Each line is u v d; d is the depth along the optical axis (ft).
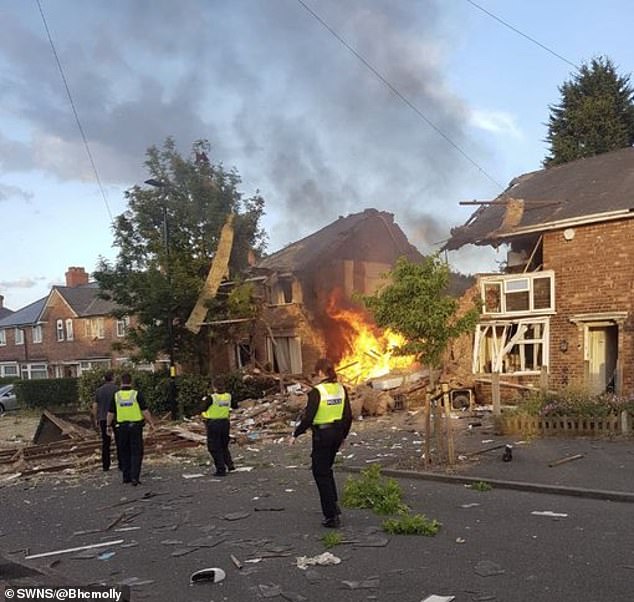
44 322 159.12
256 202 89.35
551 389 58.75
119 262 83.10
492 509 26.81
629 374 58.03
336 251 98.78
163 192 82.07
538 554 20.52
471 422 54.34
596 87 135.85
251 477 37.96
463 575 18.97
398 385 72.28
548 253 64.64
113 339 143.64
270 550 22.50
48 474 44.29
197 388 77.97
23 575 21.36
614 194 63.10
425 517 25.79
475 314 36.19
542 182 77.10
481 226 72.95
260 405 72.84
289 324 92.84
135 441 37.73
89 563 22.50
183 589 19.27
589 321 60.95
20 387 121.60
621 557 19.90
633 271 58.49
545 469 33.73
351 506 28.14
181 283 78.54
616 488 28.78
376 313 36.60
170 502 31.89
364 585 18.60
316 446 25.20
